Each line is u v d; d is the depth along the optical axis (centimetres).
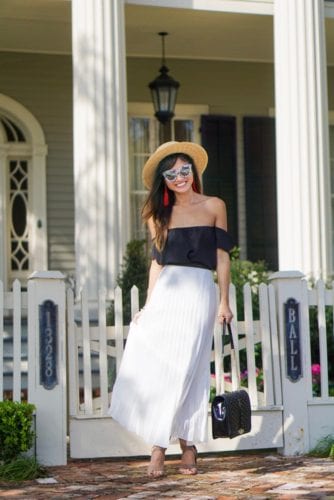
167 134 1477
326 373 767
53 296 719
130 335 664
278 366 761
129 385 652
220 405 640
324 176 1182
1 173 1411
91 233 1106
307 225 1167
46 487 620
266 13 1234
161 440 633
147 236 1455
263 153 1483
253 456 749
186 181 653
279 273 762
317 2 1194
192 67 1477
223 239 654
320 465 684
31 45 1388
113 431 725
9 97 1406
